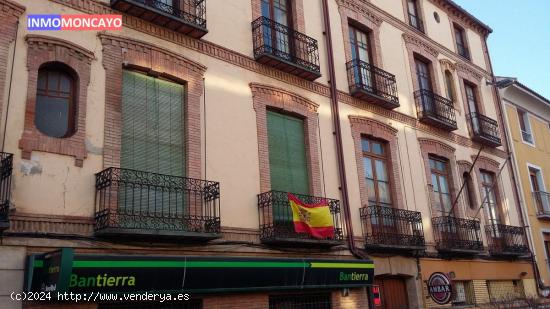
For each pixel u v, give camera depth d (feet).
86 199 29.09
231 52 39.91
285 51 44.29
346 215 43.70
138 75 34.40
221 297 33.40
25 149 27.45
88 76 31.19
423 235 50.01
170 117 35.24
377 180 49.49
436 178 57.06
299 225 37.76
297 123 43.68
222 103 38.04
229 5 41.24
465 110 65.72
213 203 34.53
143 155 33.09
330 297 40.65
